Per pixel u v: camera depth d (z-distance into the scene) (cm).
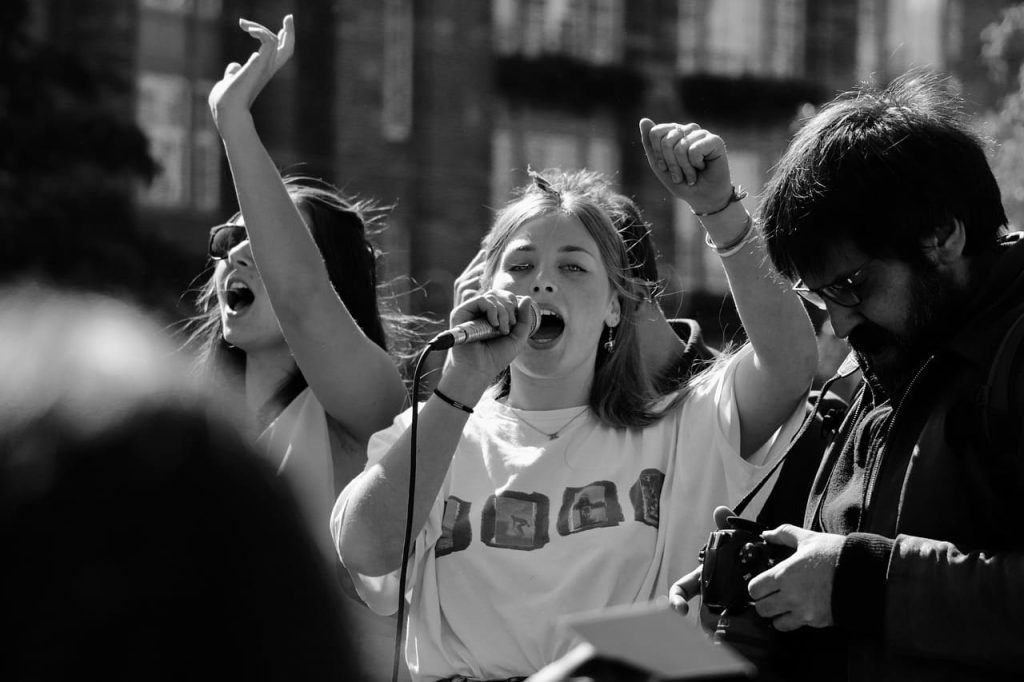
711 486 374
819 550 273
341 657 104
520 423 394
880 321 286
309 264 425
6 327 101
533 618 356
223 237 482
